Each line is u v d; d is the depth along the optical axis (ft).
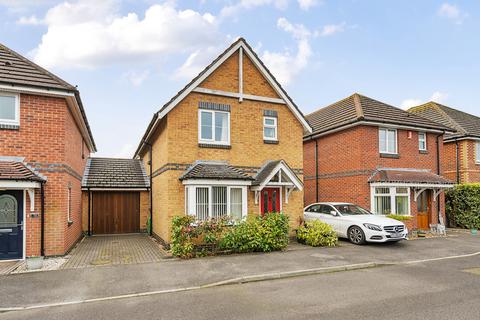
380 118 52.65
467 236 48.98
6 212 31.17
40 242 31.91
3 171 29.25
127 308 19.79
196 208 37.14
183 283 24.50
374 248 38.37
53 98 33.40
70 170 37.42
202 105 40.60
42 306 20.15
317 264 30.12
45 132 32.81
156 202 47.09
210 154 40.52
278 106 45.37
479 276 26.81
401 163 53.98
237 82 43.04
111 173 56.59
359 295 21.89
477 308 19.27
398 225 40.29
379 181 48.55
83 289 23.13
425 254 35.53
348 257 33.22
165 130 40.22
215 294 22.36
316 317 18.03
